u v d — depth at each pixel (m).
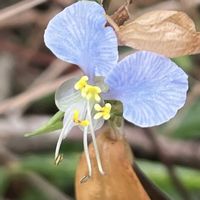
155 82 0.12
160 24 0.12
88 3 0.12
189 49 0.12
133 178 0.13
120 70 0.12
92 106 0.12
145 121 0.12
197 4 0.20
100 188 0.13
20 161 0.21
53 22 0.12
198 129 0.20
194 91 0.21
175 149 0.21
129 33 0.12
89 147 0.13
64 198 0.21
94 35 0.12
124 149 0.13
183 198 0.19
